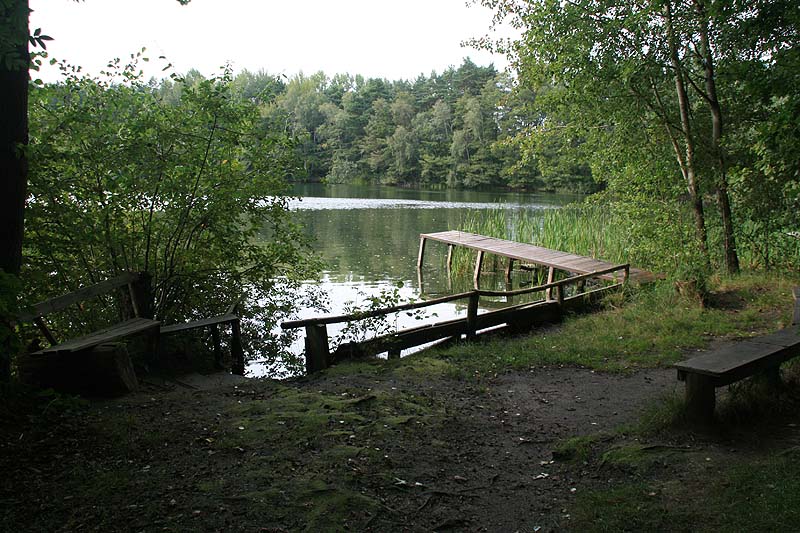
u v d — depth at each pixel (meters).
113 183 7.54
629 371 7.02
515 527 3.53
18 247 5.39
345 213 37.06
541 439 4.93
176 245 8.30
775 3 9.71
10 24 4.64
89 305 8.22
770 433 4.73
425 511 3.68
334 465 4.13
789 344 5.38
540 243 21.20
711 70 12.38
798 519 3.32
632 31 11.82
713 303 10.22
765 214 12.65
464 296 9.22
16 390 4.96
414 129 74.81
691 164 12.91
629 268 14.29
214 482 3.82
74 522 3.30
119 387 5.64
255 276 9.14
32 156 6.53
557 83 13.27
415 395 5.96
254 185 8.44
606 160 14.52
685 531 3.34
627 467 4.21
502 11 14.32
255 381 6.46
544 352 7.91
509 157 62.69
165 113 8.14
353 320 7.91
